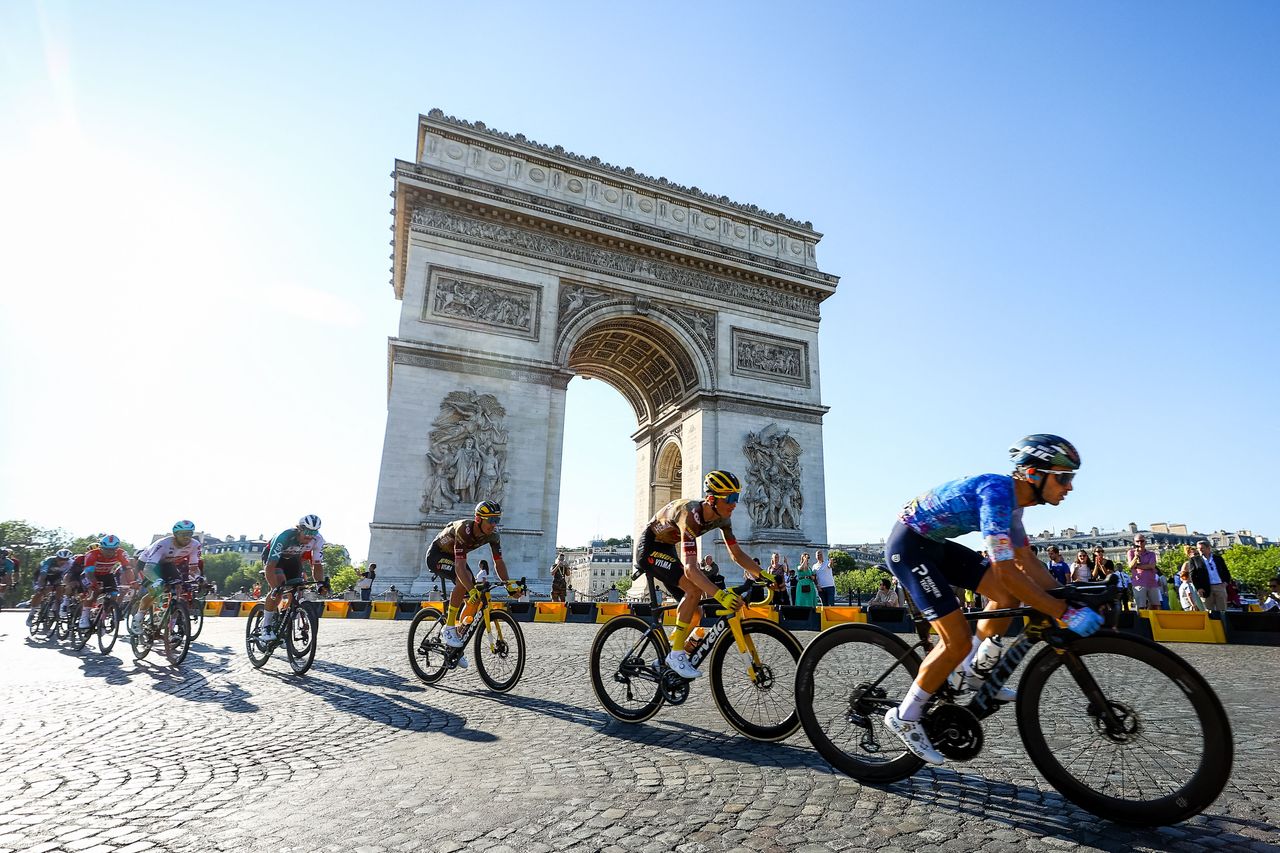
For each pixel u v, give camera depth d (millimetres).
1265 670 13594
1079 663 5406
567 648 17375
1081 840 4797
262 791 6102
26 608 48812
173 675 13078
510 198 46094
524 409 43938
